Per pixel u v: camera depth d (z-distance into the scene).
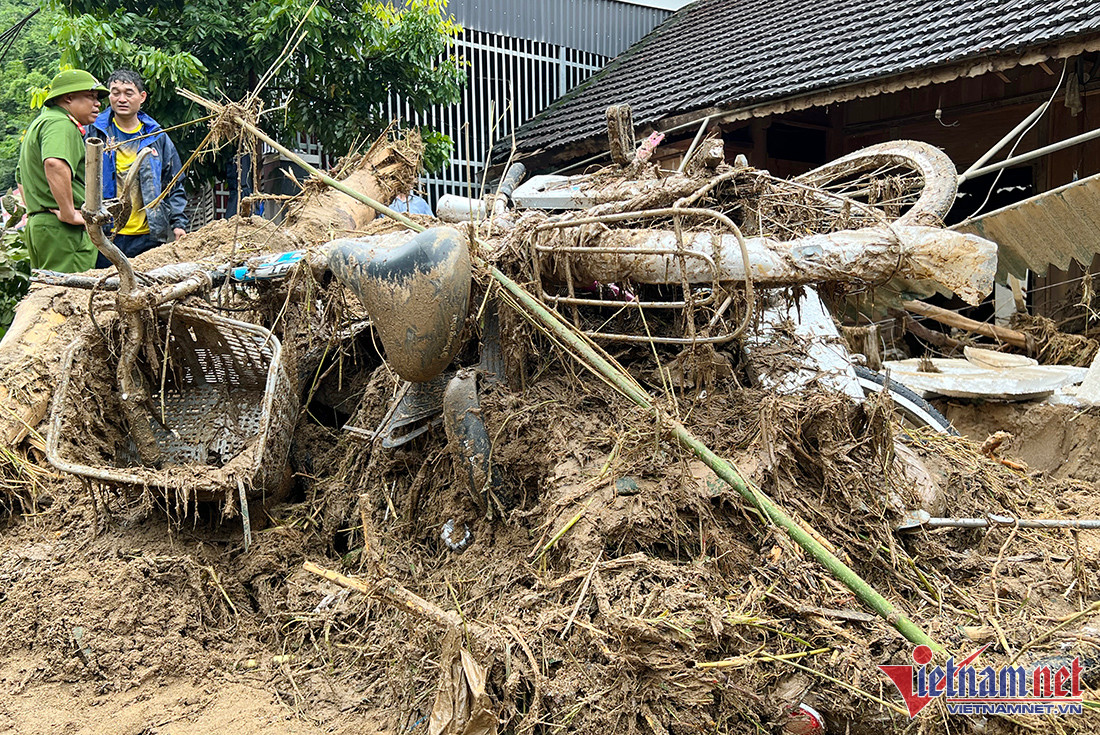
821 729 2.33
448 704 2.28
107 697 2.77
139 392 3.49
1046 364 7.51
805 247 2.85
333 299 3.63
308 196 5.36
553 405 3.09
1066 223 6.03
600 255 3.03
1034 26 7.50
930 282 2.90
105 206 3.41
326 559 3.38
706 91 10.00
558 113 12.59
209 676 2.88
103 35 8.41
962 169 9.80
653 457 2.77
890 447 3.05
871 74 8.11
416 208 7.29
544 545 2.71
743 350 3.29
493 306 3.20
